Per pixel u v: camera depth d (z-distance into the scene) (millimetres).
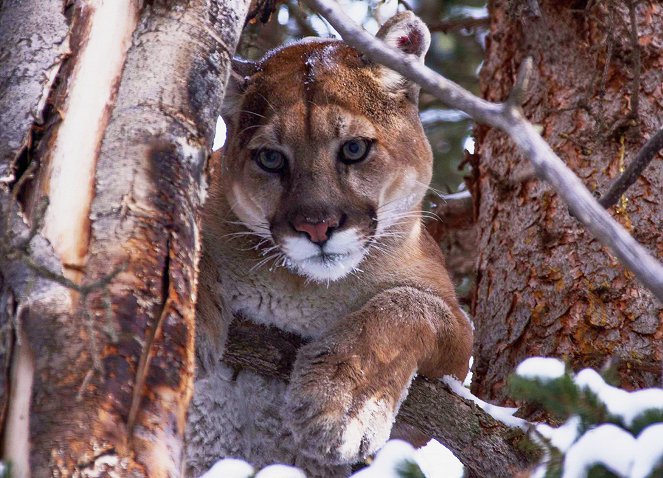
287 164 7980
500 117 4711
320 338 7531
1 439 4227
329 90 8094
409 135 8469
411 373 7422
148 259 4715
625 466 4461
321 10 5133
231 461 5172
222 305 7617
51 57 5160
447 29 10344
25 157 4902
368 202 8039
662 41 8656
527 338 8297
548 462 4906
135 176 4902
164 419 4402
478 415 7293
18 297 4473
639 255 4238
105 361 4359
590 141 8500
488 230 9133
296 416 7180
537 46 9188
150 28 5418
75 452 4129
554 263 8328
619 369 7660
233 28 5738
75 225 4766
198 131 5250
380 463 5125
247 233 7867
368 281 8102
